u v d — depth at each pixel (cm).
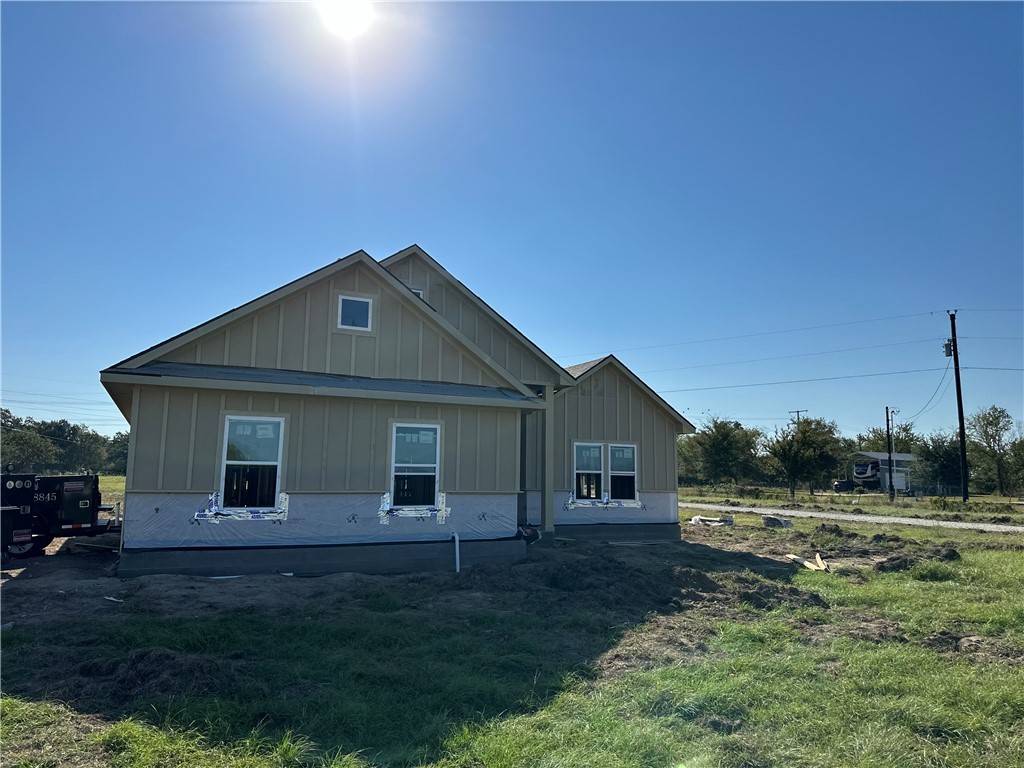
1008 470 5078
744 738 486
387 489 1230
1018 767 450
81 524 1348
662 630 786
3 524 1263
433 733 485
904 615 902
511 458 1350
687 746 469
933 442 5444
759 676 625
